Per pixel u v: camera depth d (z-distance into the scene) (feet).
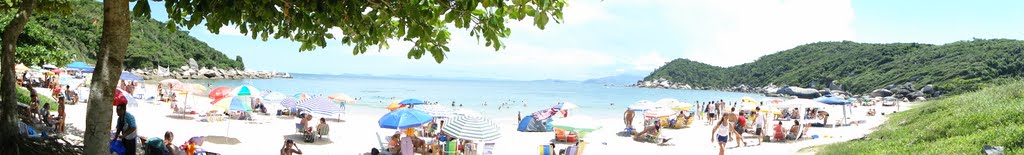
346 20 17.17
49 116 48.93
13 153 21.15
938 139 42.42
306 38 20.47
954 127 45.01
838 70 400.88
